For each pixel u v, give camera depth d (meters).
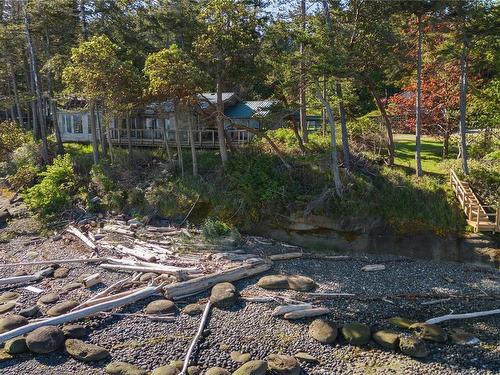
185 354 13.06
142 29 28.25
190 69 21.45
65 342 13.37
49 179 26.09
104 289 16.86
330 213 22.03
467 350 13.33
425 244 21.09
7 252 21.25
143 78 23.98
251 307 15.56
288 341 13.75
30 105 41.41
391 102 33.41
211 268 18.14
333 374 12.34
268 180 23.77
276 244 21.86
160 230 22.66
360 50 22.56
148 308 15.26
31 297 16.42
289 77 22.11
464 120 23.14
